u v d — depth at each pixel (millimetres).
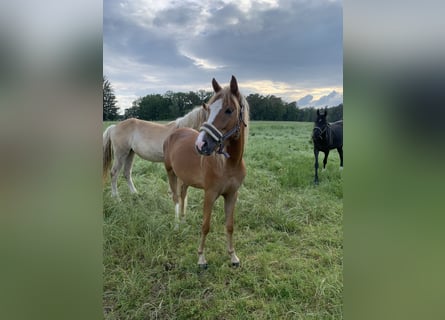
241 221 2801
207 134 1800
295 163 3986
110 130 3504
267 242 2557
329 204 3113
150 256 2316
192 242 2562
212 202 2127
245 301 1906
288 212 2936
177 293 1998
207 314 1813
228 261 2303
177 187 2871
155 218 2875
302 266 2215
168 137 2902
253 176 3670
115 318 1802
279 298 1938
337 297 1883
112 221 2752
